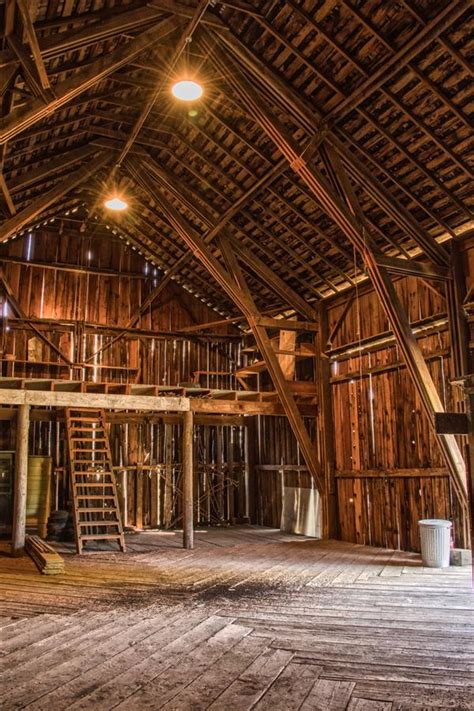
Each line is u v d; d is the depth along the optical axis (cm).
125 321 1307
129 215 1210
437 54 609
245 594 600
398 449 924
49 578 692
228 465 1391
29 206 864
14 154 841
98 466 1245
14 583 660
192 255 1206
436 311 855
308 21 627
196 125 872
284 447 1266
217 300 1357
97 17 618
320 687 348
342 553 888
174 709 318
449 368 827
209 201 1023
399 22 596
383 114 702
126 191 1106
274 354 1055
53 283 1251
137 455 1297
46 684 353
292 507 1216
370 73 655
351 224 743
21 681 358
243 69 726
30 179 851
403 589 620
